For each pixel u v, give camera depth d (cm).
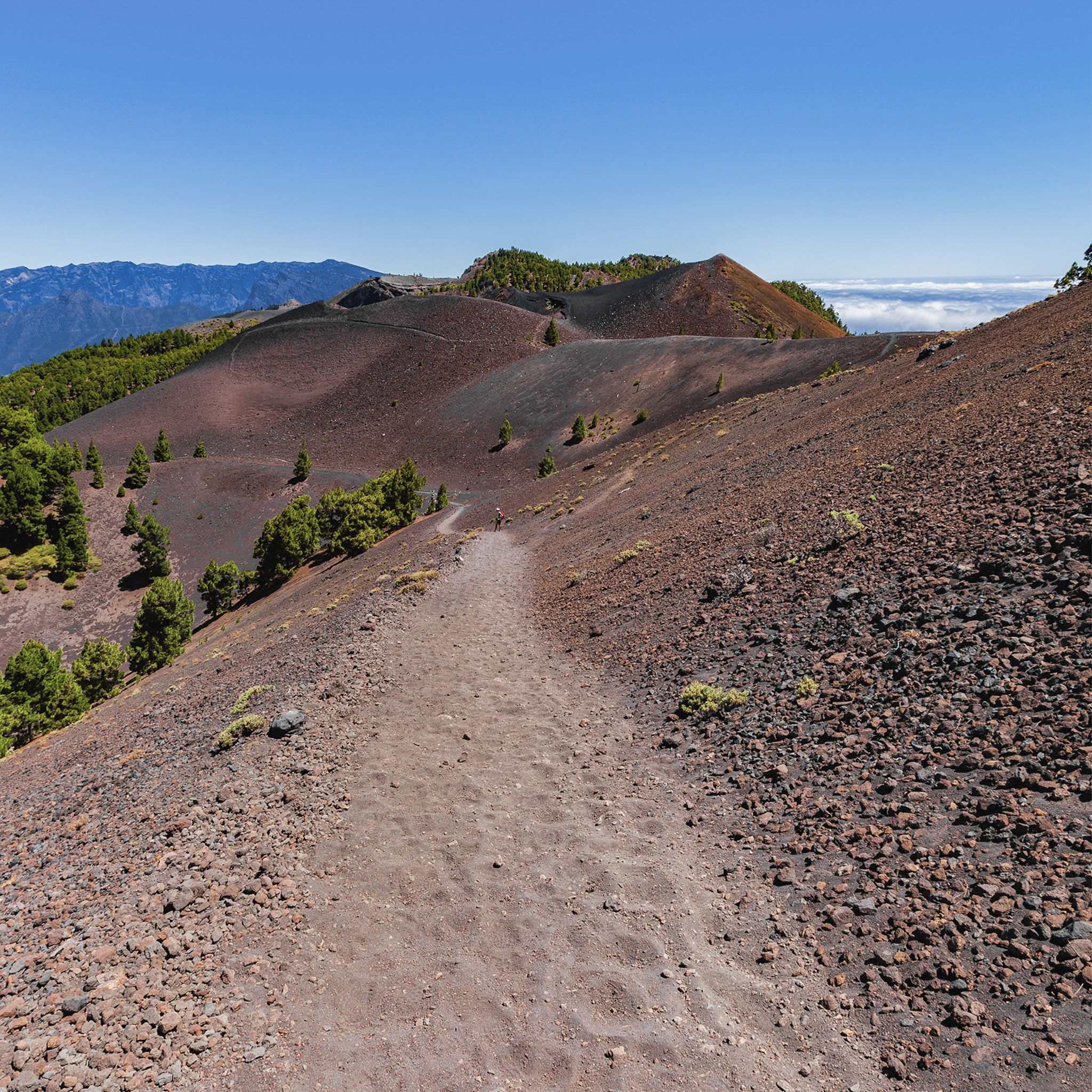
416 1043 661
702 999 640
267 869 1016
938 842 707
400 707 1648
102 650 4606
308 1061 654
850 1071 522
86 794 1664
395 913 882
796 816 859
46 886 1153
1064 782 693
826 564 1528
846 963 621
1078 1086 437
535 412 12975
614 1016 649
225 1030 705
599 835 973
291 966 799
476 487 11019
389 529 6900
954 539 1298
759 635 1392
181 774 1517
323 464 13150
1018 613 991
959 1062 491
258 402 16075
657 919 768
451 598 2845
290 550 6519
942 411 2178
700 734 1173
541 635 2172
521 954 763
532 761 1268
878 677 1045
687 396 11306
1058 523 1141
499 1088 594
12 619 8588
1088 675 807
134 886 1035
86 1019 743
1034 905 583
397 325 18562
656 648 1623
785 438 3372
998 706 850
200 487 11656
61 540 9419
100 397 18512
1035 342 2338
